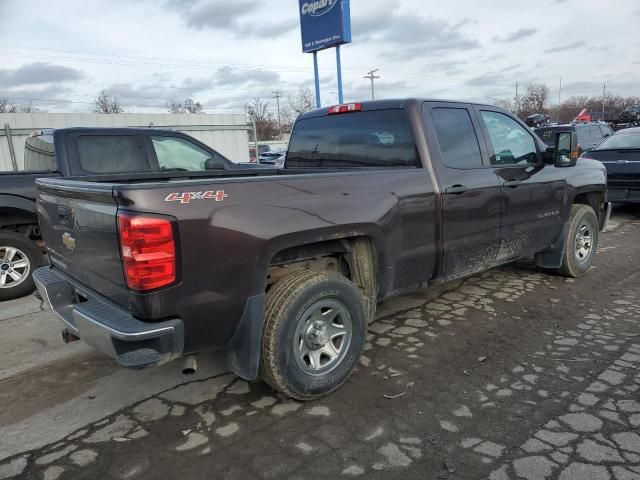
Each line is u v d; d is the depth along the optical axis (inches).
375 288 136.6
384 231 132.5
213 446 104.6
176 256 95.3
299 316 114.0
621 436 103.4
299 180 115.8
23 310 205.2
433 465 96.3
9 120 692.7
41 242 238.8
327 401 121.4
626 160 359.3
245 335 108.9
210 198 100.0
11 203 213.6
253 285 107.0
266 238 106.7
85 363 149.3
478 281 219.6
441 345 152.4
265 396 124.7
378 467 96.2
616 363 137.2
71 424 115.0
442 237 151.1
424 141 148.7
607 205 235.1
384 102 158.2
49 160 228.4
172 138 251.9
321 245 126.2
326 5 618.2
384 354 147.0
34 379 139.6
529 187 182.9
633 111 932.6
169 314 96.7
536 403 117.4
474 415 113.1
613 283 213.5
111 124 771.4
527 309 182.7
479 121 169.2
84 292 114.9
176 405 121.8
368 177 132.0
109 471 97.3
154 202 93.3
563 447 100.2
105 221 98.6
